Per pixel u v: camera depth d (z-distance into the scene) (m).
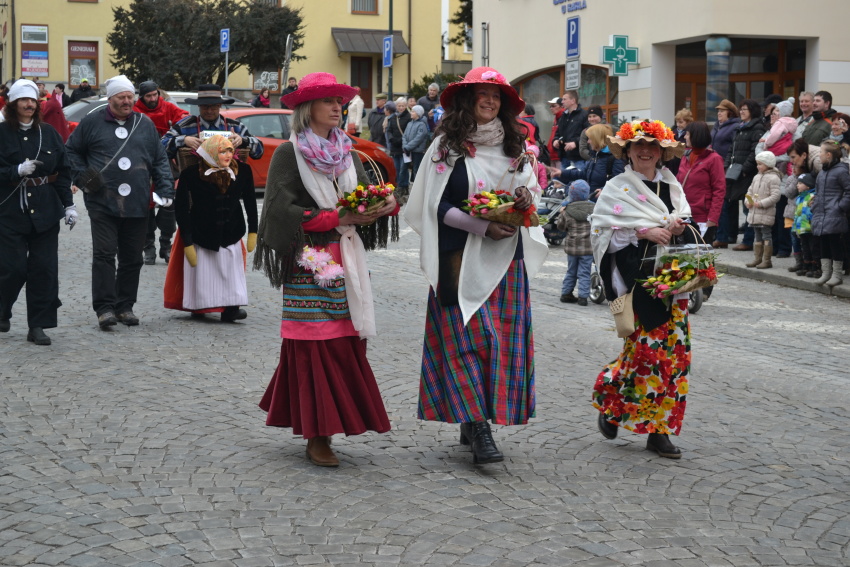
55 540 4.45
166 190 9.44
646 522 4.82
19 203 8.30
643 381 5.82
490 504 5.01
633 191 5.78
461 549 4.43
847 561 4.43
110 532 4.55
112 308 9.26
